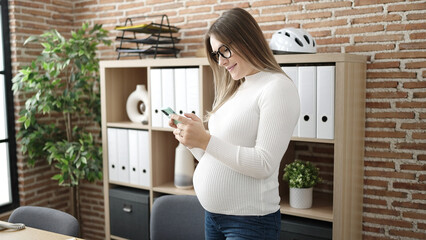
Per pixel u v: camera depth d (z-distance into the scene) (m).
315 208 2.34
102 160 3.26
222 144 1.39
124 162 2.92
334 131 2.12
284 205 2.40
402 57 2.34
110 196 2.99
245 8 2.84
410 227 2.41
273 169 1.39
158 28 2.82
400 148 2.39
